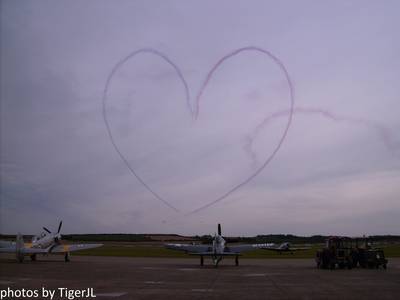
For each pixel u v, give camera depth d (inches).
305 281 968.9
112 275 1109.7
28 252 1786.4
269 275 1138.7
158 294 724.7
